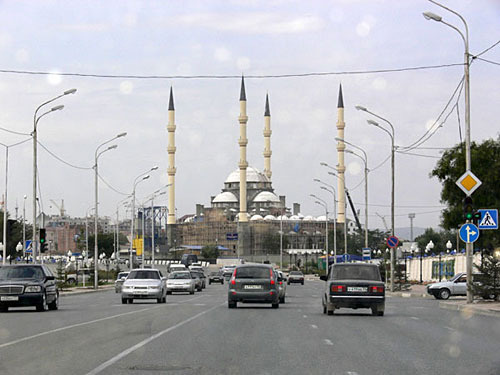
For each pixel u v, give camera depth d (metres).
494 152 57.97
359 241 163.38
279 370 14.00
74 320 27.73
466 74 37.12
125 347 17.94
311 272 160.12
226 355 16.36
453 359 15.80
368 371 13.91
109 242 190.25
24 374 13.30
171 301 46.09
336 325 25.41
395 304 43.53
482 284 38.81
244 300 36.22
